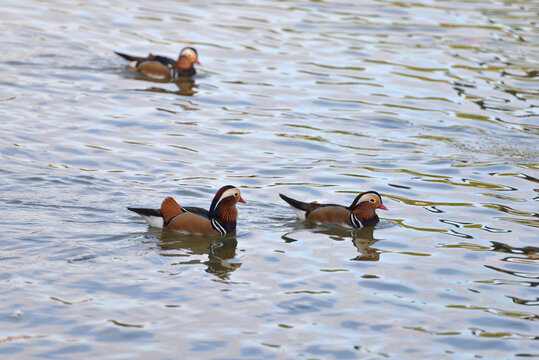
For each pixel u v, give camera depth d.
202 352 10.73
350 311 12.09
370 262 13.99
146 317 11.59
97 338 10.95
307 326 11.57
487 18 32.44
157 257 13.75
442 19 32.16
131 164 18.25
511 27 31.28
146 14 31.30
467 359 10.84
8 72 24.17
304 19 31.62
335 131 21.38
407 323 11.79
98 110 21.83
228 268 13.51
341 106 23.28
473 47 28.88
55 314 11.52
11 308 11.59
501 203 16.89
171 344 10.88
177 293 12.42
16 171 17.12
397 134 21.28
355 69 26.39
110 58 26.38
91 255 13.56
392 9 33.41
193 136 20.44
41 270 12.84
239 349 10.84
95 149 19.00
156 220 14.98
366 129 21.61
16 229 14.29
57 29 28.72
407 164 19.19
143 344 10.85
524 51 28.55
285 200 15.90
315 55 27.62
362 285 13.02
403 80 25.56
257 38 29.12
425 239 15.09
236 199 15.12
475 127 21.92
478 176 18.50
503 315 12.12
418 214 16.31
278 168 18.62
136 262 13.47
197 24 30.42
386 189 17.61
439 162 19.36
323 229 15.63
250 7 32.94
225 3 33.41
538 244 14.82
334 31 30.25
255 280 13.05
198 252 14.14
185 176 17.80
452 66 26.94
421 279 13.32
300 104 23.34
